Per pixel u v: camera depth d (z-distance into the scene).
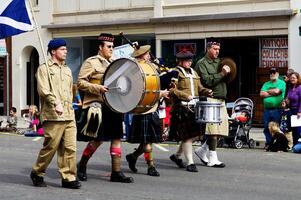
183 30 29.94
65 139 11.70
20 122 32.06
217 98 14.84
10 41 36.50
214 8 29.11
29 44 35.78
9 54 36.56
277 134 19.27
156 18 30.45
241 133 20.61
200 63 14.78
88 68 12.45
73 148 11.77
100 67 12.55
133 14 31.72
